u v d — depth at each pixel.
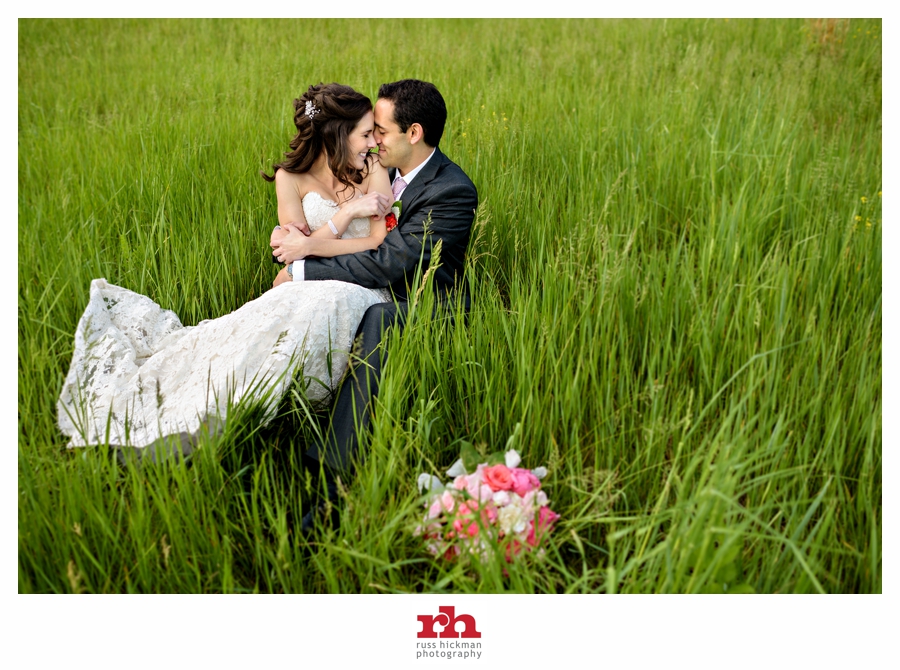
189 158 5.21
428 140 3.55
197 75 7.51
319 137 3.61
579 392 2.86
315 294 3.14
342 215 3.55
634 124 5.75
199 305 3.97
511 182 4.68
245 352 3.01
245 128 5.79
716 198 4.56
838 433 2.70
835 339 3.16
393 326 3.14
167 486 2.54
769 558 2.42
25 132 6.50
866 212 4.32
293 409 2.98
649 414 2.80
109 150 5.75
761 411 2.67
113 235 4.56
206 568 2.47
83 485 2.54
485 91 6.37
